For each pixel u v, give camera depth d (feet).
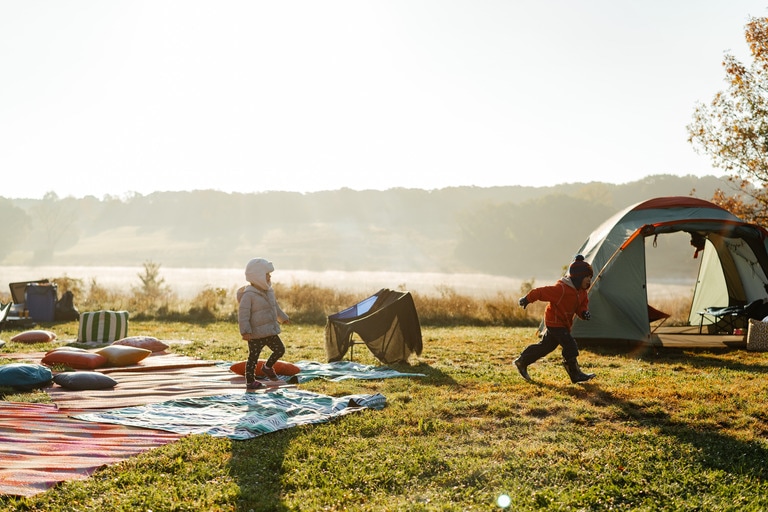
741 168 70.85
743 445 20.11
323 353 42.22
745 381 30.01
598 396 26.61
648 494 16.51
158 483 16.33
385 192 585.63
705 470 18.15
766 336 40.04
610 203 393.50
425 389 28.60
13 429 20.35
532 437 20.98
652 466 18.31
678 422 22.65
